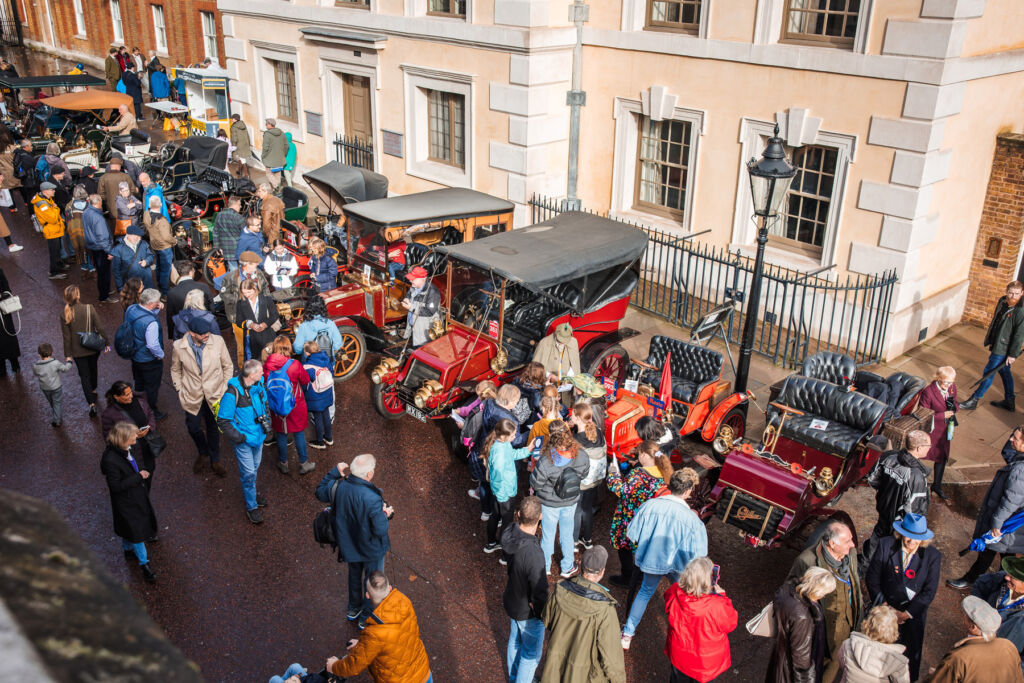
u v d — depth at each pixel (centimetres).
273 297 1198
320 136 2044
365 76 1878
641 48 1427
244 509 887
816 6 1214
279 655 689
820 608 548
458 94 1695
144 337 994
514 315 1099
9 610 69
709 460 838
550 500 720
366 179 1356
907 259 1186
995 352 1064
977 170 1241
